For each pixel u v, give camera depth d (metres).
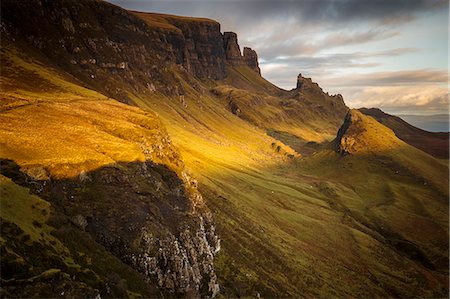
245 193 175.88
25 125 100.12
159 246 67.19
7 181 57.62
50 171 74.25
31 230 49.09
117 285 51.34
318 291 105.69
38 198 59.19
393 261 148.38
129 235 66.06
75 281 43.56
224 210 132.25
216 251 96.12
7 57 188.50
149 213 75.62
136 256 63.09
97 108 143.50
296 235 147.25
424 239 178.88
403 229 188.12
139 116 141.62
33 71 183.88
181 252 71.56
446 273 151.75
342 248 148.12
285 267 110.94
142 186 83.62
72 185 73.88
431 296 126.38
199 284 72.81
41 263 44.09
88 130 108.31
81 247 54.81
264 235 128.00
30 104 126.00
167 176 101.38
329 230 163.38
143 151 104.19
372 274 132.75
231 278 87.50
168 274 65.44
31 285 39.00
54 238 51.75
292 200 197.75
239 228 121.81
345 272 126.12
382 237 176.75
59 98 153.12
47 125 104.62
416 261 160.25
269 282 97.25
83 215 66.31
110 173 81.81
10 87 151.25
